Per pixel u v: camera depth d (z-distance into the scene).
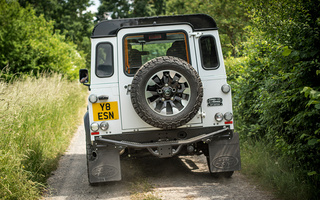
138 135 5.15
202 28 5.39
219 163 5.32
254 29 6.56
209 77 5.30
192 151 5.45
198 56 5.33
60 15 46.84
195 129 5.23
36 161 6.04
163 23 5.36
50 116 8.95
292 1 5.02
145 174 5.93
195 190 4.93
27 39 18.53
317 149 4.50
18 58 17.69
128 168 6.34
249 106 7.45
